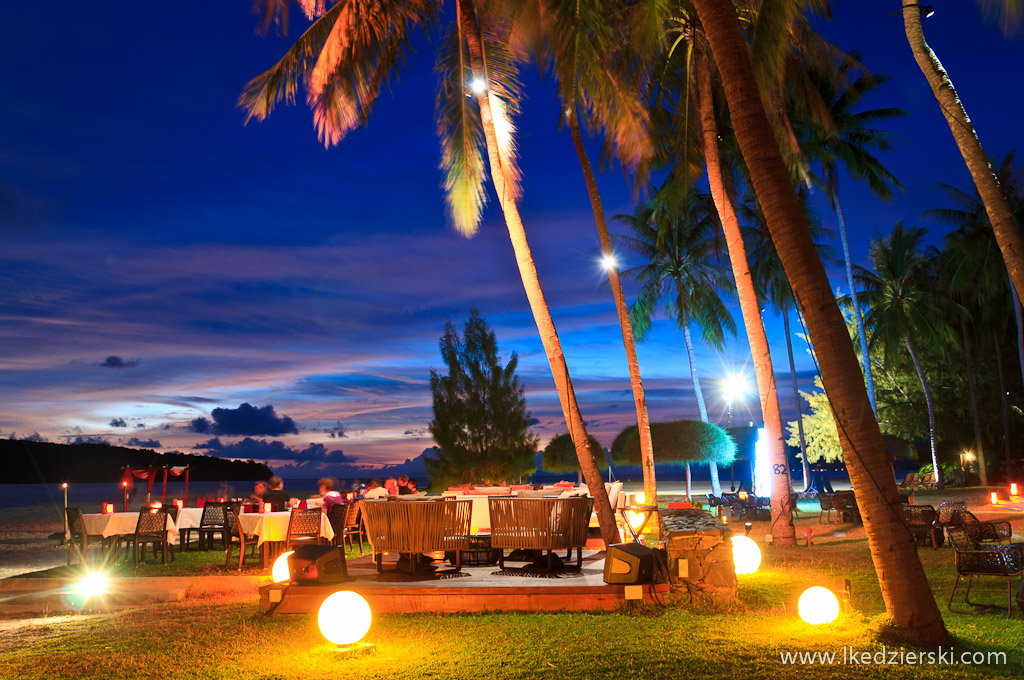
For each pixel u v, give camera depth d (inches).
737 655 235.0
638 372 700.7
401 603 320.5
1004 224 365.7
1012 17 364.5
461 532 360.2
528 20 425.7
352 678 224.7
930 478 1496.1
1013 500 1078.4
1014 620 291.1
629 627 279.0
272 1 521.0
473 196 570.9
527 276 451.8
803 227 261.3
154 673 238.8
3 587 409.4
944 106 387.5
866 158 1205.1
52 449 5615.2
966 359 1640.0
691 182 802.2
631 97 565.9
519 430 848.9
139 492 2225.6
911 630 245.4
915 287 1620.3
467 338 855.1
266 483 644.7
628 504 594.2
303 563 332.8
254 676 230.7
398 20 571.2
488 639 265.6
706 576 316.2
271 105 560.4
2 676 241.8
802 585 378.0
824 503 824.9
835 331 255.4
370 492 589.9
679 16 636.1
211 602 372.8
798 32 668.7
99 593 386.6
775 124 685.9
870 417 252.8
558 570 372.5
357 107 587.8
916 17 399.2
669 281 1563.7
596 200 687.7
